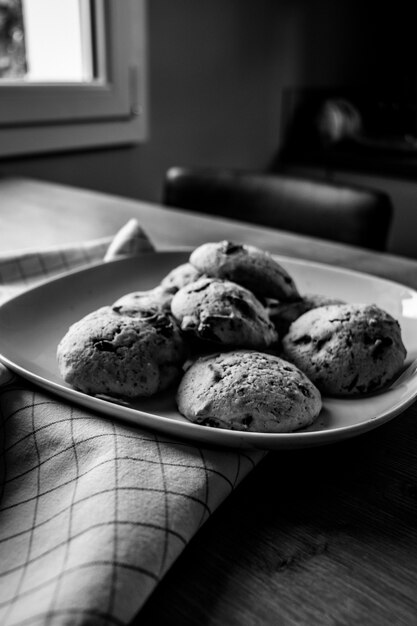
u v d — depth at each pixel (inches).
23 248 23.7
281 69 61.9
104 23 40.7
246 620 7.6
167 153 51.5
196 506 8.8
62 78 42.5
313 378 12.0
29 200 31.9
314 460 10.9
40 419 10.9
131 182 48.8
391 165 56.0
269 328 12.5
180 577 8.2
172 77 49.2
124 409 10.2
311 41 64.6
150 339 11.7
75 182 43.9
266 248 24.5
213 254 14.1
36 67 42.6
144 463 9.5
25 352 13.7
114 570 7.5
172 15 47.2
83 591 7.2
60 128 40.3
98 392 11.3
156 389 11.4
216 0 51.0
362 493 10.0
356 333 12.2
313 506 9.7
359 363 11.8
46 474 9.9
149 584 7.6
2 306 14.5
